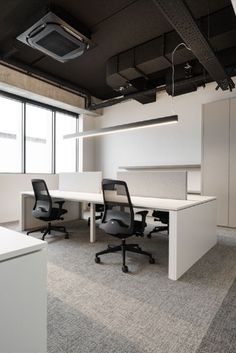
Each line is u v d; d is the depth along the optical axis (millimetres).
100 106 5801
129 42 3736
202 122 4570
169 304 1758
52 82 5273
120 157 6324
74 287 2016
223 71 3439
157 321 1554
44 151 5777
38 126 5590
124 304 1755
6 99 4996
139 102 5691
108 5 2891
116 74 4188
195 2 2861
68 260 2650
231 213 4230
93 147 6816
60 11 2922
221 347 1323
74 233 3875
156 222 4723
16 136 5191
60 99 5492
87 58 4250
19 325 858
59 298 1835
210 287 2027
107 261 2631
